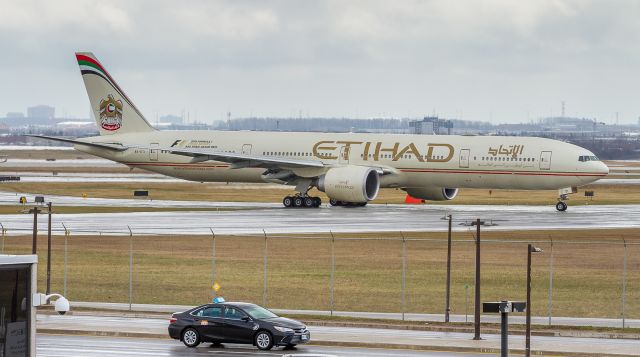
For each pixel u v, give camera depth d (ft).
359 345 512.63
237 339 495.82
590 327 566.36
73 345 504.02
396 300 650.84
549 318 583.17
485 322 586.04
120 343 511.40
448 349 503.61
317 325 574.97
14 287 302.86
